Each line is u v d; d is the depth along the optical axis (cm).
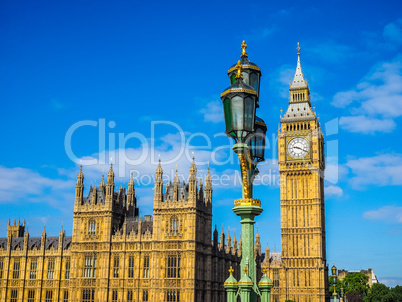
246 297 2230
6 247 15088
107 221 13212
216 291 13412
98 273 13025
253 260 2328
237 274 15738
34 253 14475
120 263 12938
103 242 13088
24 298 14300
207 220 13225
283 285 17000
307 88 18462
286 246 17338
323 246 17775
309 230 17238
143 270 12706
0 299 14450
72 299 13050
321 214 17788
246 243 2344
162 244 12588
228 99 2311
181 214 12588
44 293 14150
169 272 12412
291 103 18362
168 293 12294
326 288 17450
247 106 2294
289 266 17150
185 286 12144
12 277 14550
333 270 6256
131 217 14238
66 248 14312
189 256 12269
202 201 13025
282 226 17500
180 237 12456
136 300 12569
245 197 2350
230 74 2645
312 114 17938
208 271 12938
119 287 12800
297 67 18712
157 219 12762
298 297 16800
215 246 13675
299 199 17538
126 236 13038
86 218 13412
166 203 12781
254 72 2630
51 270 14250
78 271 13188
